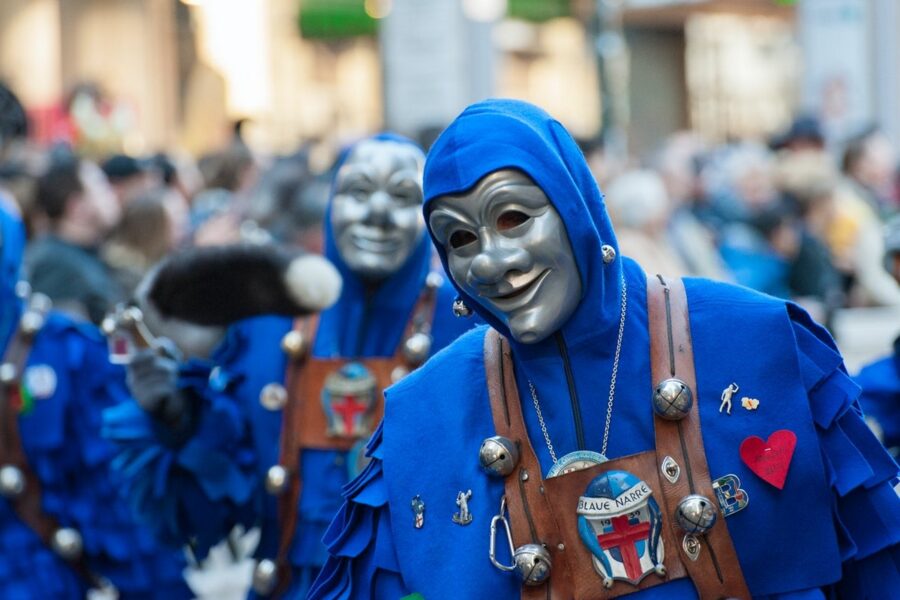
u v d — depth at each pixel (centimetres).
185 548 1017
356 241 938
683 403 577
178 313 906
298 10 4147
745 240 1867
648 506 576
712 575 571
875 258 1883
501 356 608
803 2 2583
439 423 607
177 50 3819
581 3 4191
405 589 604
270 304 896
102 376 1078
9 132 1667
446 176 568
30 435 1059
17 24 3409
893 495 593
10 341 1065
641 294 602
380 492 614
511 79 4581
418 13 2403
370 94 4316
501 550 588
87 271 1393
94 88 2441
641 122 4494
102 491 1083
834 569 573
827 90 2572
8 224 1060
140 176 1730
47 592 1059
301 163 1844
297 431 948
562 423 589
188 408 928
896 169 2155
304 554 938
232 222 1725
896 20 2531
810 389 586
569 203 565
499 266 559
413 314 957
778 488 573
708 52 4684
